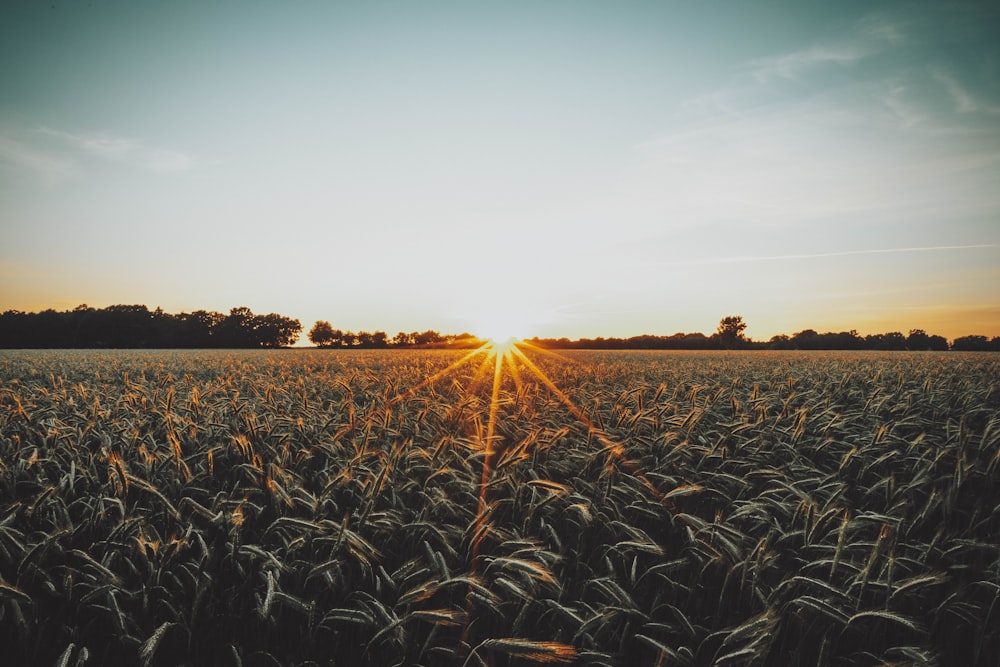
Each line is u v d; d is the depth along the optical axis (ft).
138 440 16.78
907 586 9.04
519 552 9.99
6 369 52.13
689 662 8.02
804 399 32.53
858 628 9.18
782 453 18.78
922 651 8.24
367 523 10.95
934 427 23.31
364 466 14.65
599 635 9.25
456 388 31.89
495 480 13.67
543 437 17.61
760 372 50.08
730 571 9.73
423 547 11.41
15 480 13.46
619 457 15.55
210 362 68.18
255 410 22.82
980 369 52.95
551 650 7.73
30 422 20.58
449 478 14.83
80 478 13.62
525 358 79.87
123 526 10.39
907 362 66.90
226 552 11.12
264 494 14.39
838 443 19.54
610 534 12.41
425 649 8.45
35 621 9.05
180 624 8.96
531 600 8.88
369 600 9.82
